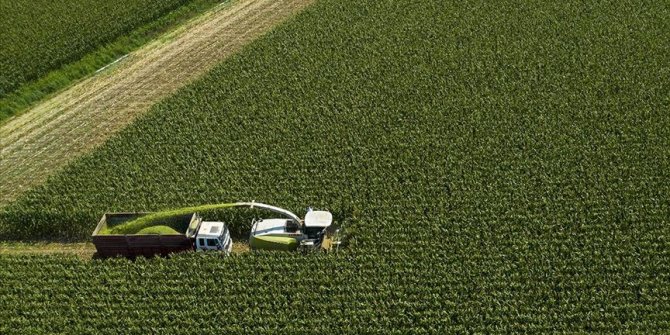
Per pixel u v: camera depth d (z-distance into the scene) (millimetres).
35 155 44750
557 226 33438
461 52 50594
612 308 28766
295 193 37406
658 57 48156
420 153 39781
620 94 44219
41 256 34062
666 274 30141
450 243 32875
